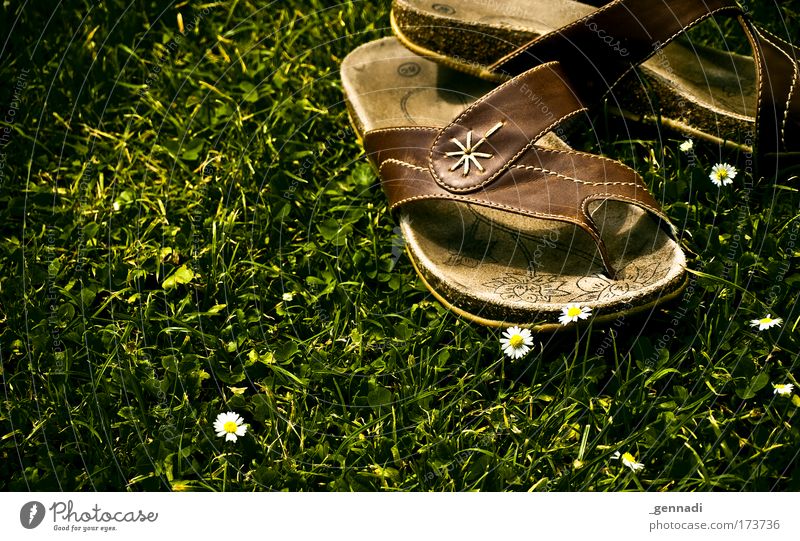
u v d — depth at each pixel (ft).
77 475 5.30
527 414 5.36
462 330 5.46
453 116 5.99
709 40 6.27
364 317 5.55
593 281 5.41
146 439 5.35
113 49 6.31
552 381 5.39
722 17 6.31
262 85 6.20
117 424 5.35
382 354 5.49
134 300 5.61
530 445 5.28
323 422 5.36
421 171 5.63
